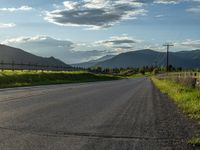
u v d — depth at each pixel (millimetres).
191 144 9859
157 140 10383
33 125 12797
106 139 10445
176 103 22391
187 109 18281
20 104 20484
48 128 12211
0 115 15438
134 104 21516
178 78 42406
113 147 9352
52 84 55500
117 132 11648
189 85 32656
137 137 10820
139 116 15750
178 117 15484
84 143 9805
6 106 19250
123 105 20766
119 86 49750
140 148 9289
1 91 33094
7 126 12477
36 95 28000
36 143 9664
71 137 10656
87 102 22547
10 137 10477
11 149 8852
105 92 33938
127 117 15367
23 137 10508
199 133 11547
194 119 14859
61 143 9734
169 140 10391
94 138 10570
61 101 23016
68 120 14227
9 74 59406
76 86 47344
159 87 45156
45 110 17594
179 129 12336
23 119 14281
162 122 13969
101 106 20016
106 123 13578
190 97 22859
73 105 20438
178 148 9344
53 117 15039
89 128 12359
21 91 33281
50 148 9047
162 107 19828
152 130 12086
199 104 18500
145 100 24688
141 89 41375
